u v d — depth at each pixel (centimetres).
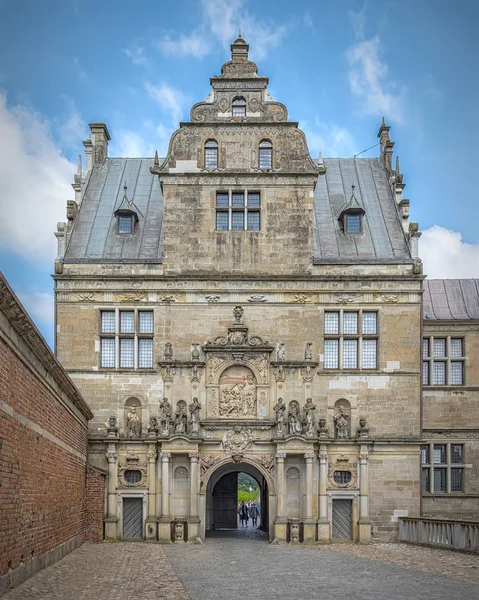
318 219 4734
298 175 4419
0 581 1942
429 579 2325
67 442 3241
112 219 4700
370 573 2516
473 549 3133
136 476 4156
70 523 3353
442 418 4828
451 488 4781
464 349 4903
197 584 2259
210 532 4878
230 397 4222
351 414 4225
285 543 3988
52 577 2397
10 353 2067
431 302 5097
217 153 4484
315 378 4247
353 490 4116
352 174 5144
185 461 4141
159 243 4531
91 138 5212
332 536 4097
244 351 4247
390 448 4181
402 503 4134
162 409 4169
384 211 4794
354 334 4297
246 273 4338
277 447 4088
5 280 1797
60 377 2850
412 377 4250
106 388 4234
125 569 2681
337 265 4341
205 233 4378
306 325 4288
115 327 4300
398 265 4334
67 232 4506
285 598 1953
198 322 4288
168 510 4053
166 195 4412
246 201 4412
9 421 2067
